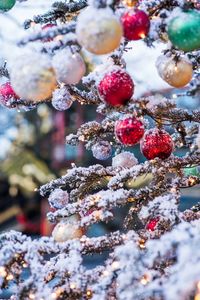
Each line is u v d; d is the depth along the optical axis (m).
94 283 1.54
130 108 1.54
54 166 7.16
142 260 1.38
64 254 1.59
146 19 1.40
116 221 5.59
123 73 1.48
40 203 7.48
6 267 1.53
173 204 1.54
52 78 1.40
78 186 1.86
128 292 1.37
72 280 1.54
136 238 1.55
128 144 1.60
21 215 7.47
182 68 1.53
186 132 1.93
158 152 1.68
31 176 7.57
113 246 1.59
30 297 1.50
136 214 1.81
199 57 1.70
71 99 1.72
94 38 1.35
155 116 1.70
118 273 1.48
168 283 1.30
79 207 1.65
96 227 6.01
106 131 1.88
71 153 6.97
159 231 1.59
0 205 7.60
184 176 1.78
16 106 1.73
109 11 1.37
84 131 1.87
